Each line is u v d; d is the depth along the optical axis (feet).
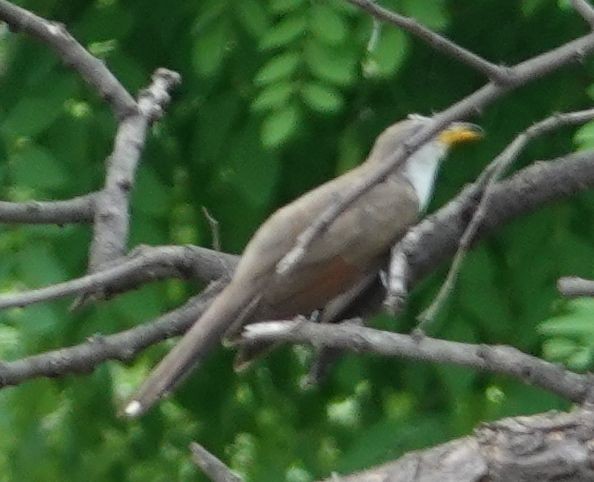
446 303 35.86
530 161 37.01
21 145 34.35
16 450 38.88
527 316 35.76
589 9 22.24
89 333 33.99
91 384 40.19
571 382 22.12
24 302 22.94
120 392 42.37
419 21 30.81
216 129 36.47
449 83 37.35
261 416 43.09
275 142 31.01
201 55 33.19
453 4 36.04
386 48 30.99
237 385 42.63
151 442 42.60
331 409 42.57
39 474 39.96
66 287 23.61
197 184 39.09
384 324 36.27
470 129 31.09
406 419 37.58
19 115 34.53
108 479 41.98
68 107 35.06
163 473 42.65
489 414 35.76
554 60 20.67
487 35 37.14
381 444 36.81
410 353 21.65
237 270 26.05
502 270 36.70
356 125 37.73
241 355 24.90
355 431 40.06
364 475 21.67
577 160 29.99
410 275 28.22
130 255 27.71
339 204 20.40
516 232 36.50
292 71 31.32
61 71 35.04
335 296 26.17
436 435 36.63
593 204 36.32
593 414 21.27
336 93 31.35
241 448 43.14
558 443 20.99
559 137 36.83
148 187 35.27
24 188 33.68
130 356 27.12
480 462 21.12
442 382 36.11
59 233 33.94
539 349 35.70
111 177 27.96
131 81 36.01
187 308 27.68
